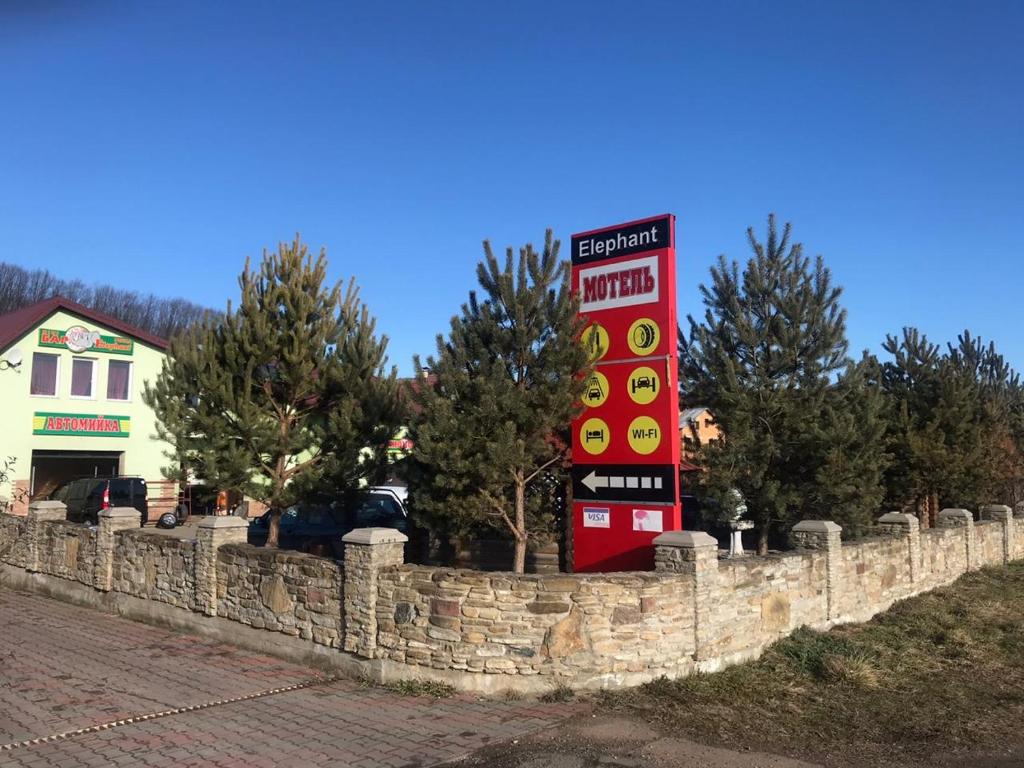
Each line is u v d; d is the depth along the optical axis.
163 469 13.93
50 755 6.71
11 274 60.25
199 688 8.72
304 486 13.10
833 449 13.73
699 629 8.98
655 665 8.65
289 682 8.95
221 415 13.06
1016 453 23.20
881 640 11.02
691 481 14.72
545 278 10.84
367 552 8.99
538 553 14.14
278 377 13.50
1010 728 7.64
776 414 14.07
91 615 13.00
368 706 8.05
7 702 8.21
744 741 7.16
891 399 19.36
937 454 18.33
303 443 13.42
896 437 18.70
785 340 13.92
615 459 11.30
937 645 10.88
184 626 11.53
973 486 19.12
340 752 6.79
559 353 10.56
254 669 9.51
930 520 19.92
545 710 7.86
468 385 10.67
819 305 14.27
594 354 10.98
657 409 10.98
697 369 14.66
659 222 11.13
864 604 12.52
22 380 27.84
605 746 6.95
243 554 10.66
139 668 9.57
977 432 19.23
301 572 9.82
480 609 8.41
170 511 29.27
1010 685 9.12
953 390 19.02
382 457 13.68
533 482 12.41
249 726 7.47
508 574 8.54
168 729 7.39
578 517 11.57
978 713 8.10
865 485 14.36
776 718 7.80
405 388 11.62
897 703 8.38
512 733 7.23
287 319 13.43
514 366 11.00
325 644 9.43
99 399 29.62
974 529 17.45
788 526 14.54
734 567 9.66
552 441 12.04
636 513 11.07
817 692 8.69
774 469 14.38
